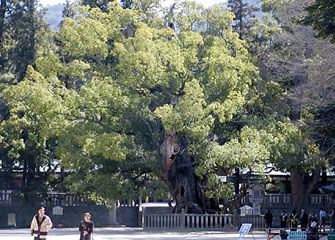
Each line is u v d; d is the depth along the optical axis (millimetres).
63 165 46656
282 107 51688
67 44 48781
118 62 51312
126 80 46500
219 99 47781
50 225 24500
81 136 45094
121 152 43594
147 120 47906
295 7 49281
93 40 48125
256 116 50531
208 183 44938
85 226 24938
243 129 45875
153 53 46156
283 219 49969
